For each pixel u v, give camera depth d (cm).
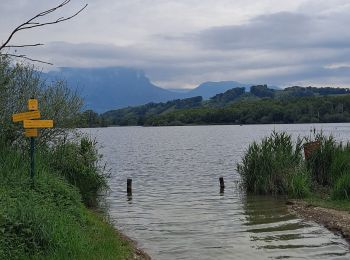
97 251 991
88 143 1905
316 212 1644
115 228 1436
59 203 1180
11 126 1510
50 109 1691
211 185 2566
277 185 2128
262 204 1884
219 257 1142
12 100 1538
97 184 1903
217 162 4066
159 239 1330
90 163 1892
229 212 1738
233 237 1347
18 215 926
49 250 898
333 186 2006
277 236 1348
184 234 1393
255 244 1262
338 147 2212
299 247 1222
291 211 1716
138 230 1450
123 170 3519
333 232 1381
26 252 881
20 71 1565
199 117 19838
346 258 1118
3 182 1153
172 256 1153
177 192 2322
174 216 1683
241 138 8712
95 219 1362
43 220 942
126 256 1057
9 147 1468
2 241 854
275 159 2164
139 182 2775
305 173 2108
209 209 1814
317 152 2200
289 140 2284
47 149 1717
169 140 8906
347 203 1777
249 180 2219
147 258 1105
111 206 1908
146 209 1838
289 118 15875
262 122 16862
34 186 1183
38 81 1664
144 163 4125
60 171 1700
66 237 948
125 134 13250
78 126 1845
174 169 3544
